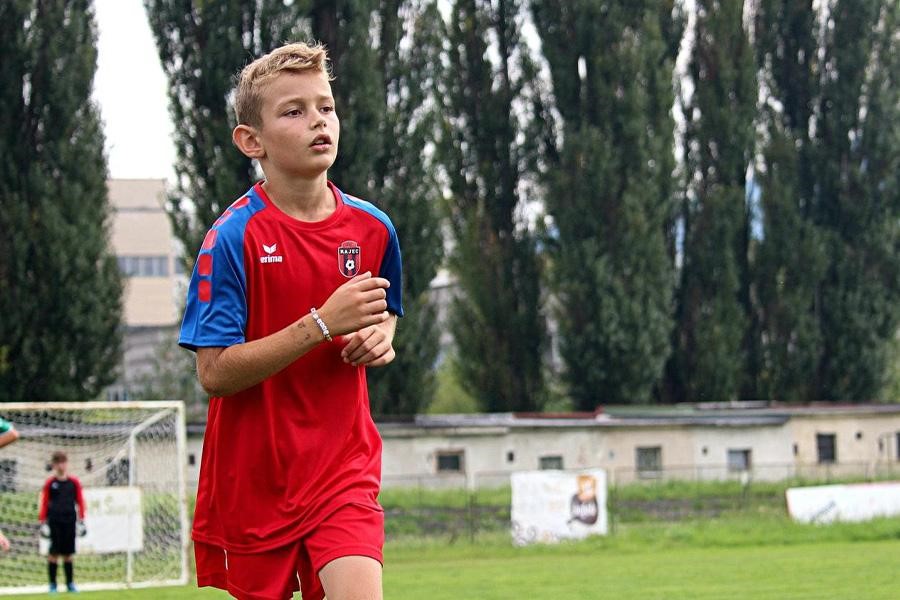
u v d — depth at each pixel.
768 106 62.50
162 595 21.38
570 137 55.94
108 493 24.92
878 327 62.28
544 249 57.38
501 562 28.39
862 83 61.59
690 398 60.72
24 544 28.27
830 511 35.00
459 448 51.81
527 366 58.88
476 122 58.75
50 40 48.00
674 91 56.84
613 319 55.50
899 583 19.25
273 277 5.30
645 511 39.62
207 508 5.57
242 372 5.05
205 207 48.25
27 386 47.31
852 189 61.94
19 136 47.75
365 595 5.03
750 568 23.58
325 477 5.29
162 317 100.50
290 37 48.06
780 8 62.44
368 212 5.55
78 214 47.91
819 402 62.31
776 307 61.91
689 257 60.91
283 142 5.19
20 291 47.28
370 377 52.78
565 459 53.16
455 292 63.09
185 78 48.97
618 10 56.22
